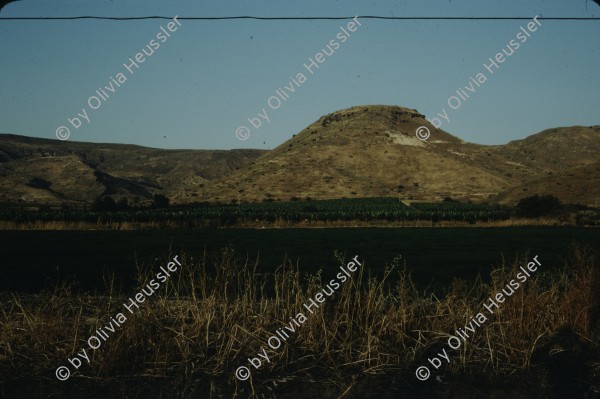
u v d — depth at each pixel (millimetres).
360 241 33875
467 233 43406
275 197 152625
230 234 41281
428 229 49969
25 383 6293
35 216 55688
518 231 46219
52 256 23562
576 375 6445
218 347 6879
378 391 6090
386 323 7254
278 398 5934
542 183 115125
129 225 51344
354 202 126250
